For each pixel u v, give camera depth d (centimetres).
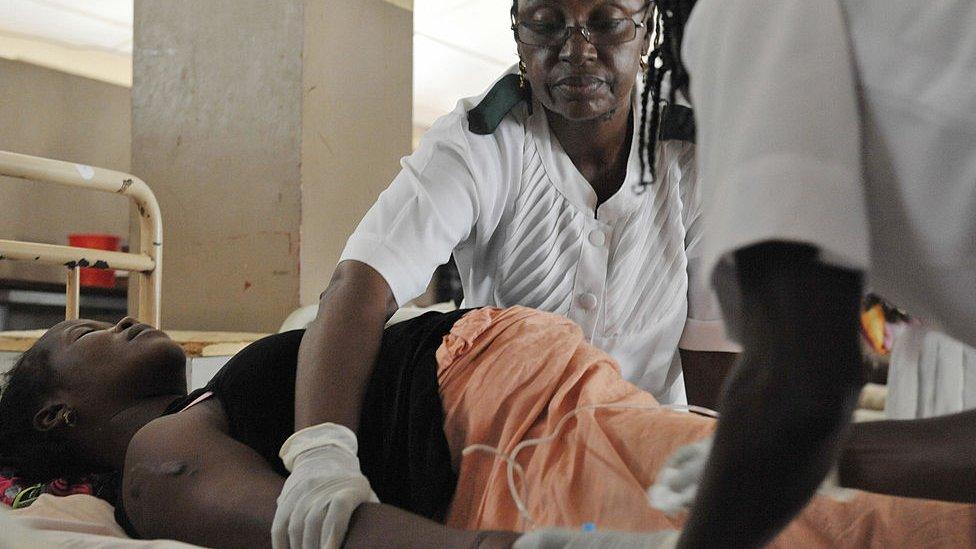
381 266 112
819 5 52
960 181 48
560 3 113
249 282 269
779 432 46
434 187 120
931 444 70
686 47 60
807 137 49
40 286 434
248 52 271
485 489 93
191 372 192
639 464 88
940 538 75
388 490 103
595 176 129
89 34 466
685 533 50
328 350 106
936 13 49
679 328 133
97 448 134
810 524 80
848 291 48
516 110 129
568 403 96
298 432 99
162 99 286
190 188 280
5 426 136
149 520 100
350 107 280
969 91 47
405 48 301
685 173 130
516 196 128
